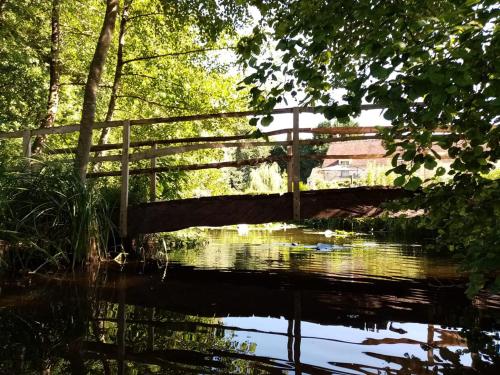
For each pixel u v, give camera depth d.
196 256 5.61
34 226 4.31
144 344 2.16
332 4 2.22
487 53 1.64
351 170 27.61
